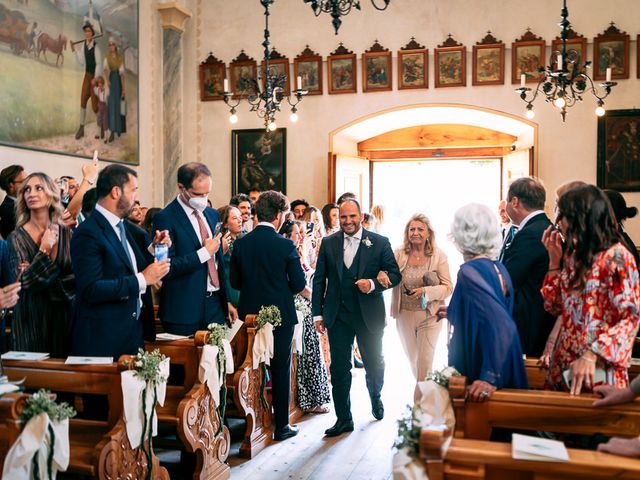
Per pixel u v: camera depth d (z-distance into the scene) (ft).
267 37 26.40
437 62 33.53
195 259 14.58
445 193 51.67
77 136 29.66
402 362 27.43
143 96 35.35
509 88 32.89
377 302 17.40
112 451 10.68
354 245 17.70
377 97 34.55
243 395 15.56
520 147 35.42
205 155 36.99
